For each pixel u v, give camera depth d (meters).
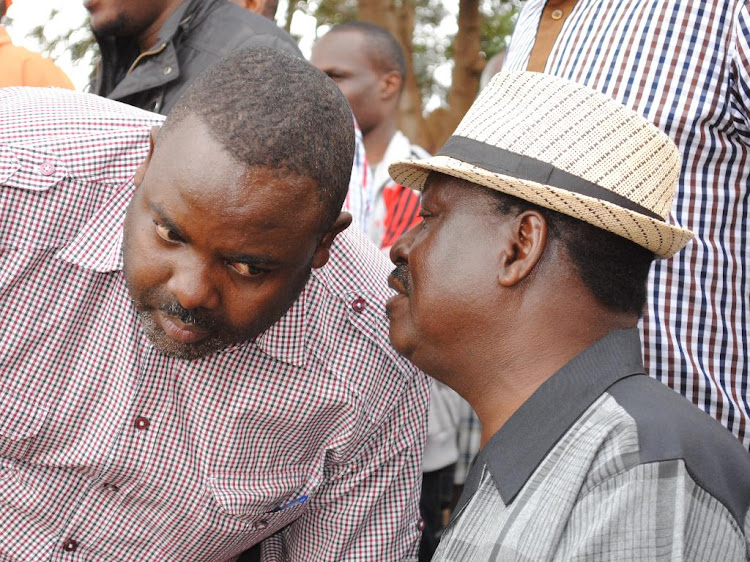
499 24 8.76
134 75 2.92
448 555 1.46
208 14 2.96
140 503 1.88
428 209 1.62
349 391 1.85
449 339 1.56
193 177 1.38
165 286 1.47
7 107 1.83
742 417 2.09
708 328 2.13
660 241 1.48
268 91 1.42
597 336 1.50
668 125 2.13
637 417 1.35
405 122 7.61
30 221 1.70
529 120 1.54
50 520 1.88
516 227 1.50
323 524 2.02
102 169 1.75
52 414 1.80
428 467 3.24
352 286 1.85
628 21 2.22
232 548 2.01
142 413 1.81
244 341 1.62
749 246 2.14
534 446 1.43
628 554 1.23
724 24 2.13
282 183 1.40
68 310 1.76
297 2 8.96
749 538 1.35
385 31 4.46
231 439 1.85
